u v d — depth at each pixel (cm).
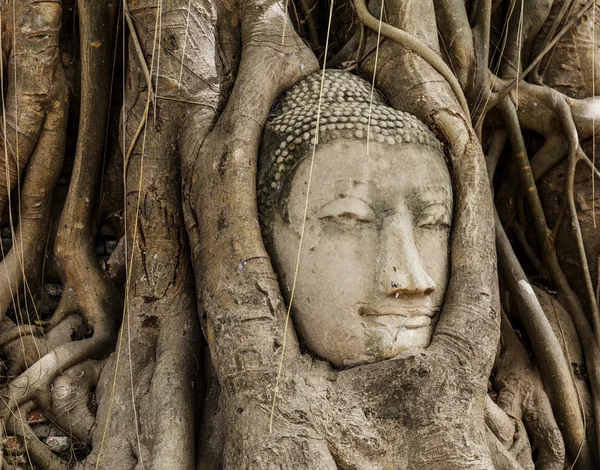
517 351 485
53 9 477
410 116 425
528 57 526
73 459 430
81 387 448
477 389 396
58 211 500
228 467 377
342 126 404
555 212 510
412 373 382
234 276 392
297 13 496
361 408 379
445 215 416
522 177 506
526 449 452
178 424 400
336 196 396
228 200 403
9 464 423
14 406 433
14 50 476
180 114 447
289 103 431
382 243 394
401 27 449
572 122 500
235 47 464
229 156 408
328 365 392
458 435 384
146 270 445
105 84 487
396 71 443
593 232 505
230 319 388
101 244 502
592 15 525
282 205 405
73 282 478
